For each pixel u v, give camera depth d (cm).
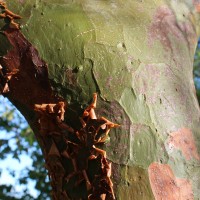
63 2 103
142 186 94
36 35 99
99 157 94
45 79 98
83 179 95
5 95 103
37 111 98
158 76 102
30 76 98
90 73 97
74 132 96
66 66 97
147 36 105
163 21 110
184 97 104
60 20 100
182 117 102
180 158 98
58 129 98
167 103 100
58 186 99
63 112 97
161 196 94
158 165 96
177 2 118
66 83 97
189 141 101
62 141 98
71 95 97
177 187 96
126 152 95
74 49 98
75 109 96
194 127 103
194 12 121
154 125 97
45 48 98
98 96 96
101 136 94
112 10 106
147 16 109
